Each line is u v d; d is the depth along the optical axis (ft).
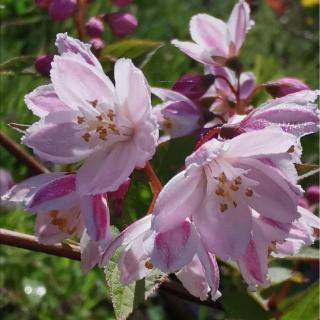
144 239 0.36
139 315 0.93
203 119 0.46
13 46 1.15
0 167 0.90
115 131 0.38
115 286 0.37
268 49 1.37
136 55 0.54
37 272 0.91
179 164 0.44
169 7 1.40
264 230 0.37
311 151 0.86
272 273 0.53
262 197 0.37
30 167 0.60
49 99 0.39
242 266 0.37
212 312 0.94
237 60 0.51
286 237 0.37
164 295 0.91
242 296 0.50
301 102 0.37
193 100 0.49
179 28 1.33
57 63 0.38
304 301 0.49
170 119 0.46
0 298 0.89
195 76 0.49
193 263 0.38
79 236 0.41
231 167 0.37
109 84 0.38
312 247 0.48
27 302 0.89
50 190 0.38
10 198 0.38
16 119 0.94
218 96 0.50
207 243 0.36
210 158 0.35
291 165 0.36
